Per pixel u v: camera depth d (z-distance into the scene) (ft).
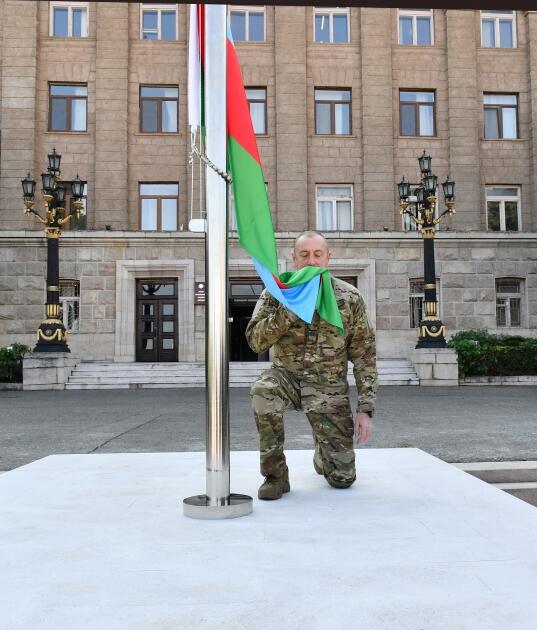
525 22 77.10
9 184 69.92
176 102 74.08
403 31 76.79
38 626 5.55
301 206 72.43
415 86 75.66
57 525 9.15
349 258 69.36
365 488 11.66
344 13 76.18
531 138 75.56
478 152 75.20
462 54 75.46
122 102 72.13
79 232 67.31
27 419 31.68
